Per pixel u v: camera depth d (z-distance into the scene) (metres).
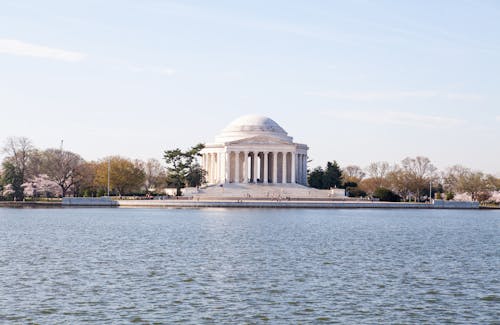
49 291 67.69
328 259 93.94
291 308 61.44
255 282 73.62
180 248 105.50
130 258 92.88
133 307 61.16
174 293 67.25
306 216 193.88
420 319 58.28
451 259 96.69
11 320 56.44
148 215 192.38
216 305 62.25
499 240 127.75
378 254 101.31
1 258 91.88
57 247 106.25
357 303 63.72
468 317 59.19
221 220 170.25
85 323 55.72
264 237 124.38
